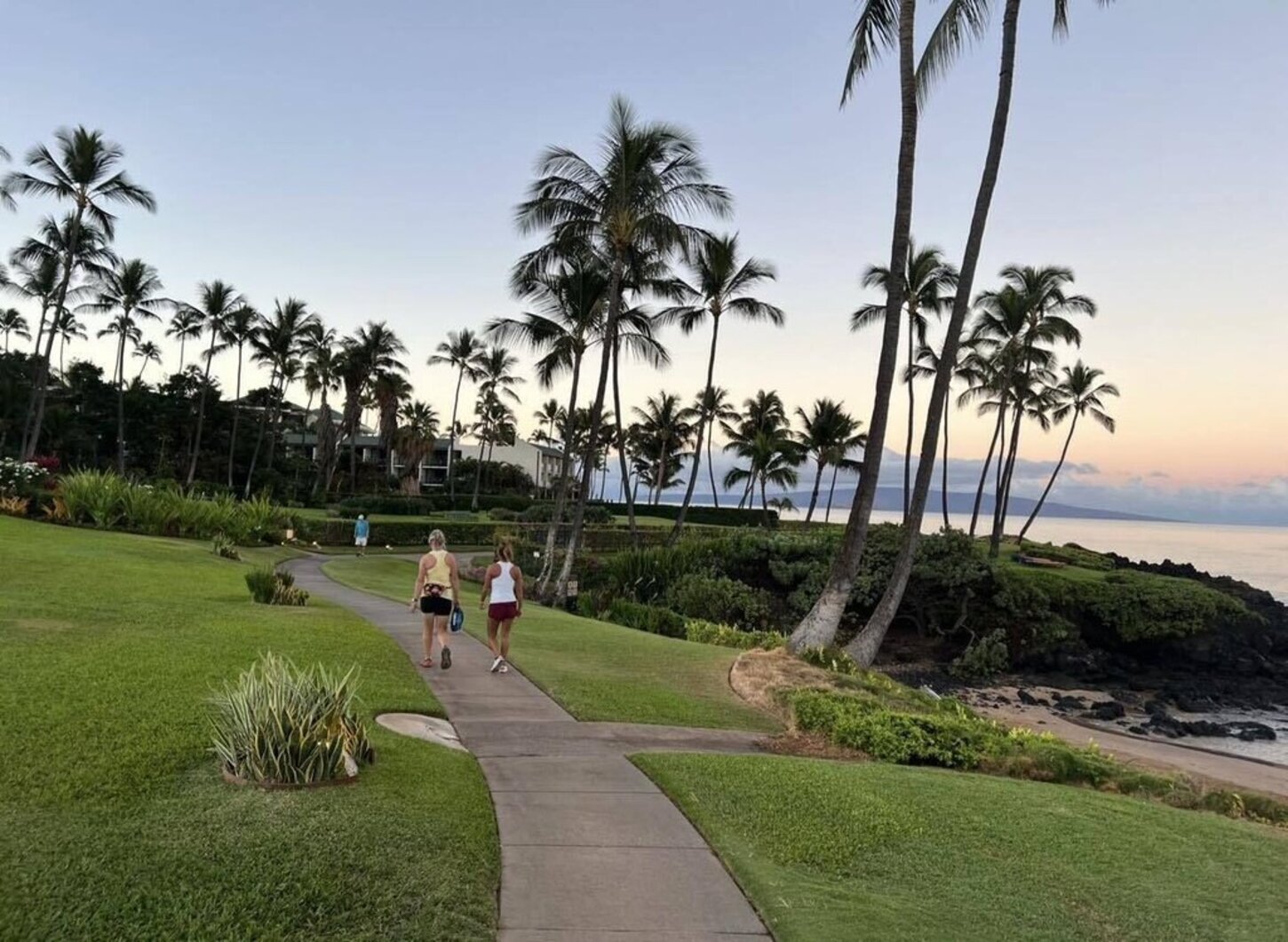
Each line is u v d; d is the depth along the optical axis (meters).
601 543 46.34
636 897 5.21
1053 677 32.97
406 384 83.69
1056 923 5.30
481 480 96.81
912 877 5.87
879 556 32.91
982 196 16.11
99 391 68.44
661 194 26.28
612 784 7.51
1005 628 33.66
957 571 32.81
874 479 16.08
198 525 32.97
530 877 5.42
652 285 30.72
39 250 47.25
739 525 69.75
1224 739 23.86
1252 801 10.27
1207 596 35.41
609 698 11.21
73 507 30.08
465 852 5.51
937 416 16.61
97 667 9.00
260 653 10.57
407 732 8.42
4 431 60.16
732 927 4.88
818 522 69.12
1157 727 24.80
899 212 15.85
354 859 5.01
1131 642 34.94
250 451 73.38
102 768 6.03
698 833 6.39
